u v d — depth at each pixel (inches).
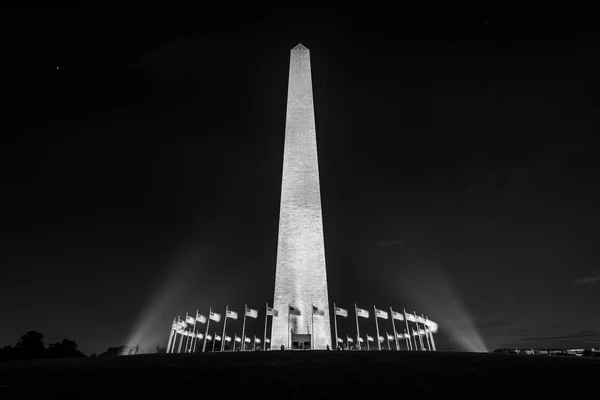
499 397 534.6
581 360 881.5
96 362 903.7
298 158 2182.6
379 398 530.0
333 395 544.4
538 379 641.0
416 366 767.1
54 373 720.3
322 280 1942.7
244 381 630.5
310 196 2100.1
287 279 1946.4
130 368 772.0
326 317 1881.2
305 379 643.5
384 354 1000.2
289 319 1800.0
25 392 567.8
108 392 566.3
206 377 664.4
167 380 642.2
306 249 1996.8
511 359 876.6
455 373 691.4
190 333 2073.1
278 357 943.0
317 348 1822.1
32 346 1530.5
